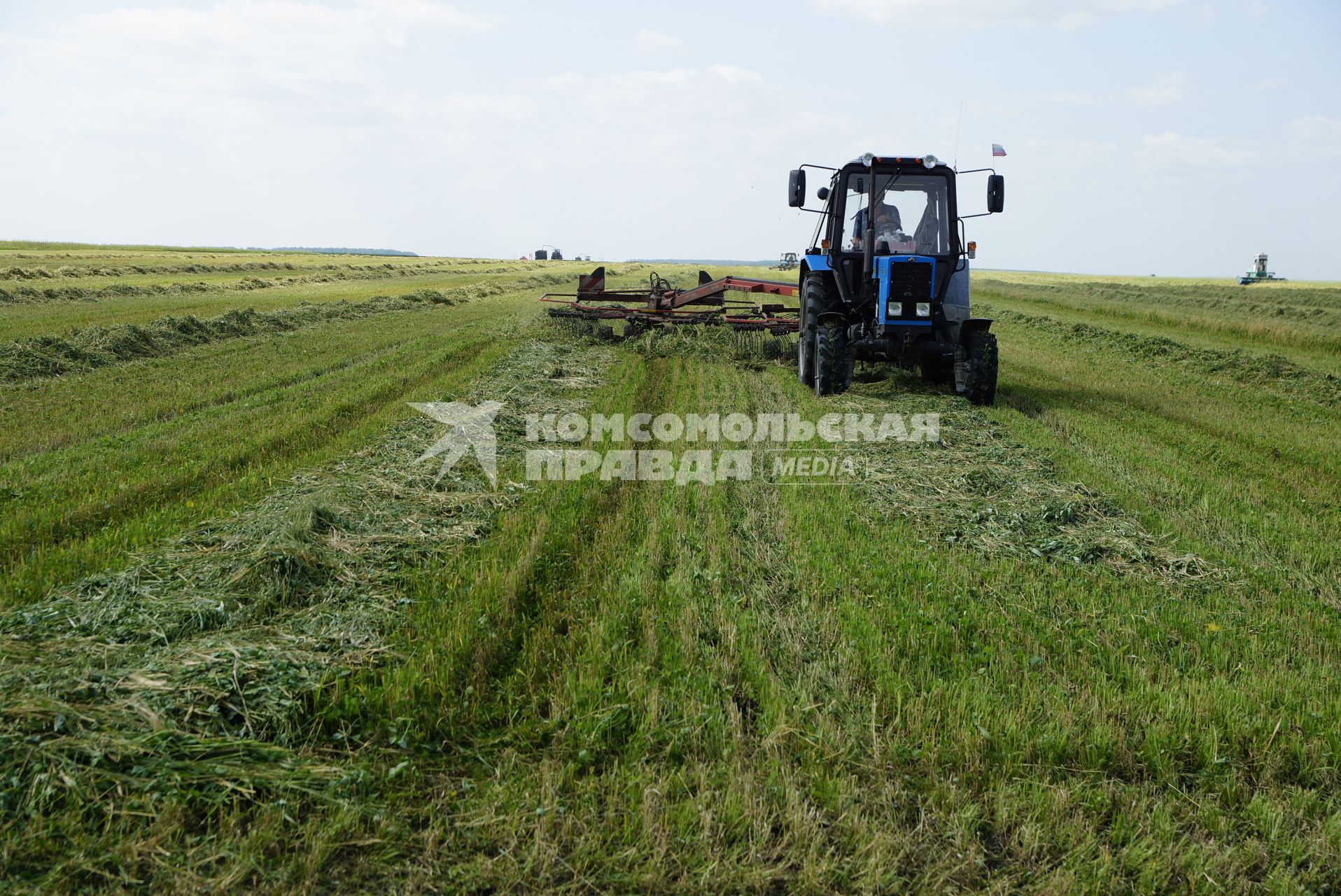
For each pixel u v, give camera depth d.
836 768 3.20
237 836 2.73
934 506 6.45
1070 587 4.95
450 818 2.94
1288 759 3.39
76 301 23.44
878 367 13.28
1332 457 8.62
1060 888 2.70
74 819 2.72
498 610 4.35
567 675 3.72
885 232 10.97
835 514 6.20
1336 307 30.67
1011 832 2.99
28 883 2.50
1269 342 20.55
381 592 4.59
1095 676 3.91
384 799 3.01
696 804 2.95
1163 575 5.24
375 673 3.73
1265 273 68.19
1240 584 5.11
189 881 2.56
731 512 6.22
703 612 4.48
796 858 2.78
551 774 3.12
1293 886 2.73
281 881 2.59
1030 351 17.42
